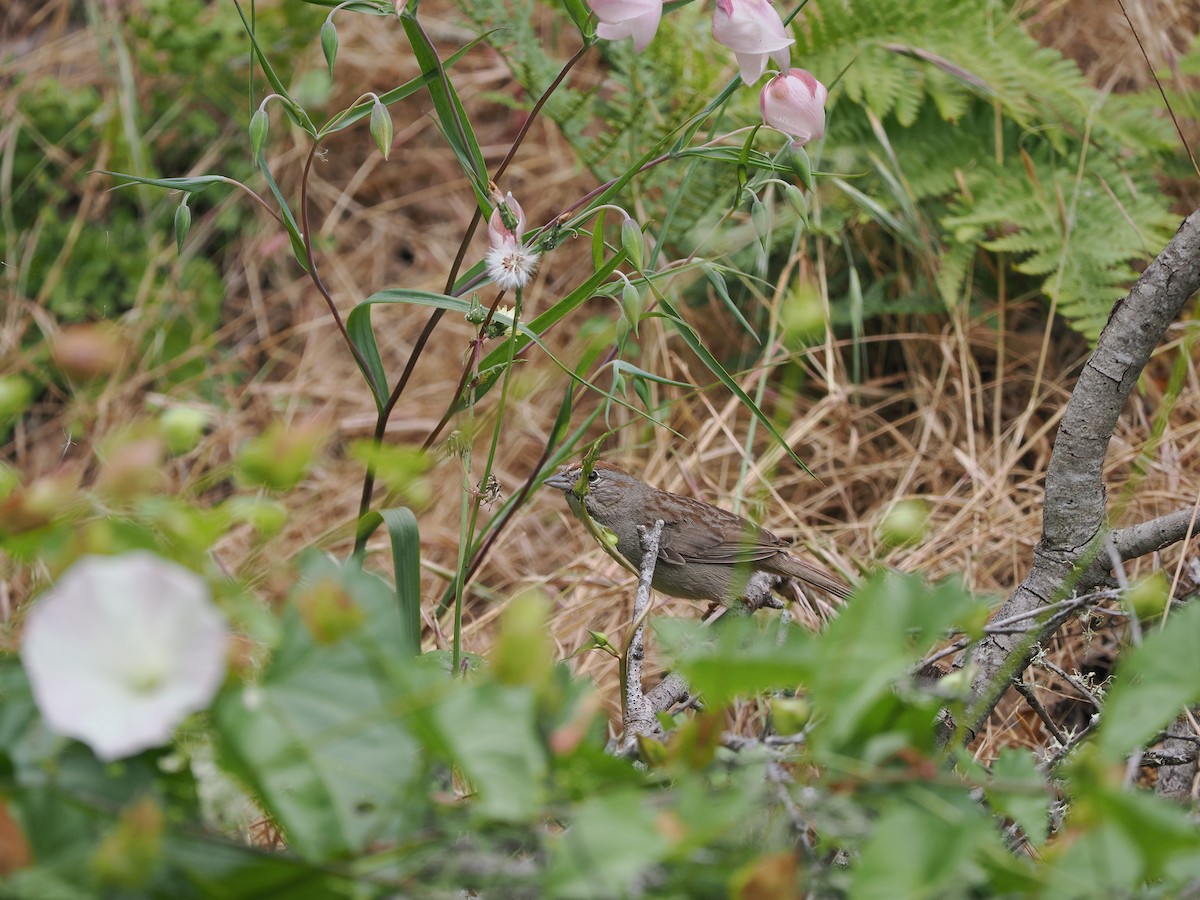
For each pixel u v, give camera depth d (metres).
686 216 8.41
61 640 2.15
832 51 8.54
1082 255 8.02
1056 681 6.07
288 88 10.30
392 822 2.51
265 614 2.60
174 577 2.18
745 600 5.54
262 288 10.31
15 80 10.73
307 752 2.42
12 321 9.48
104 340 2.53
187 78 10.34
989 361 8.83
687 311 9.08
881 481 8.28
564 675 3.00
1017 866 2.51
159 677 2.17
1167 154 8.57
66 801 2.40
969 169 8.60
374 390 5.23
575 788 2.60
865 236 8.98
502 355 5.24
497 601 7.62
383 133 4.59
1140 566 6.70
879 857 2.33
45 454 8.90
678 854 2.27
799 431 8.36
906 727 2.72
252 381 9.66
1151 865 2.34
